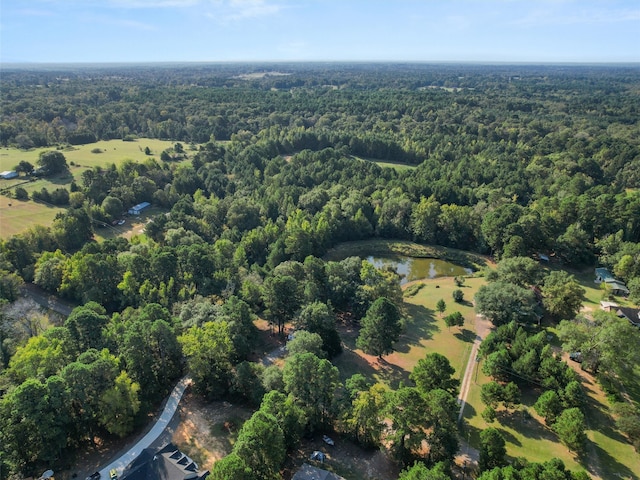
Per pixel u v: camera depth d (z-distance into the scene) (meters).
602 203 145.00
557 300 97.69
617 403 71.38
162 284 101.75
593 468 63.34
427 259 148.62
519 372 78.50
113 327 82.31
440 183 175.00
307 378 67.62
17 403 57.09
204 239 146.12
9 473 57.41
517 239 129.62
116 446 65.56
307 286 99.94
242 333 84.88
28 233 127.69
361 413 62.34
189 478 55.31
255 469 55.59
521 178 185.12
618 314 100.19
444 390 66.12
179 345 77.31
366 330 86.06
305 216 154.38
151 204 177.12
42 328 96.88
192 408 73.56
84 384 63.16
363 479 60.12
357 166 196.38
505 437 69.25
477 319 105.56
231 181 187.25
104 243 122.75
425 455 63.75
